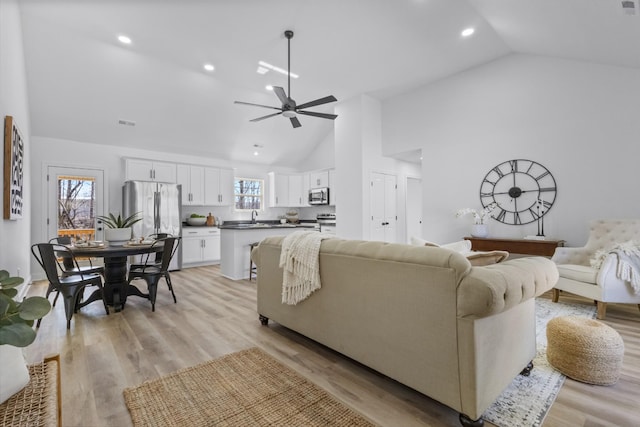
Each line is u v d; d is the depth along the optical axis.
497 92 4.52
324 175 7.38
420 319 1.57
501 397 1.68
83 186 5.31
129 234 3.58
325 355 2.20
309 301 2.27
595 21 2.81
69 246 3.38
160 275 3.37
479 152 4.72
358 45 4.01
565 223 3.97
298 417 1.52
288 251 2.36
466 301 1.36
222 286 4.37
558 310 3.14
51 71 4.16
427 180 5.33
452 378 1.45
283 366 2.03
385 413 1.55
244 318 3.01
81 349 2.30
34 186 4.85
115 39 3.89
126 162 5.48
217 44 3.98
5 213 2.71
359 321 1.90
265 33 3.73
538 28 3.37
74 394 1.72
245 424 1.47
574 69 3.90
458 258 1.44
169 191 5.67
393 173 6.25
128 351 2.26
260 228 5.08
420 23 3.60
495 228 4.56
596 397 1.68
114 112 5.02
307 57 4.31
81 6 3.31
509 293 1.37
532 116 4.22
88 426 1.47
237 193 7.46
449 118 5.04
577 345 1.84
